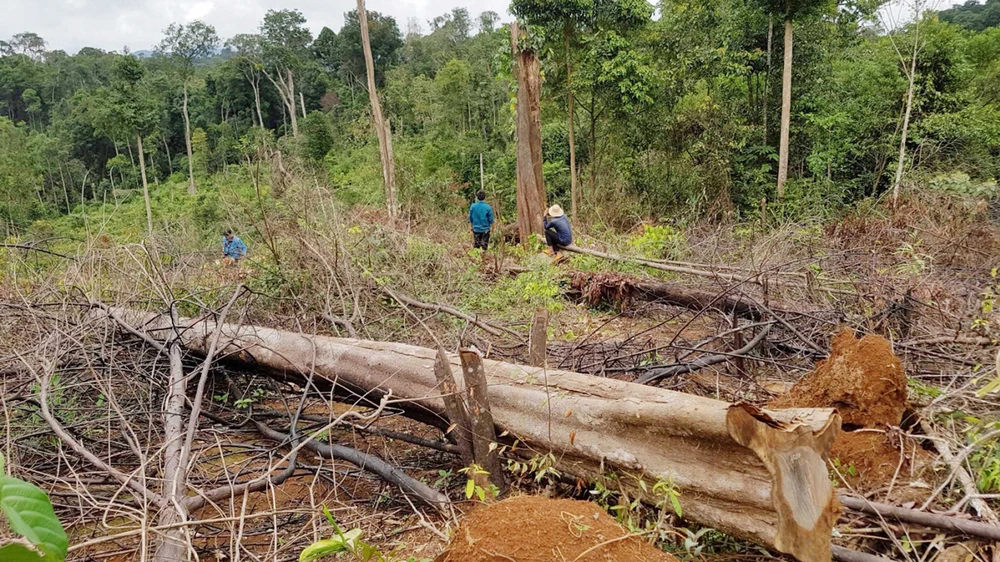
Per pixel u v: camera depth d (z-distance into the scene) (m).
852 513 2.27
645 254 8.85
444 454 3.47
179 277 5.89
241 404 4.07
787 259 7.01
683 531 2.12
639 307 6.47
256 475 3.36
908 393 3.04
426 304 5.52
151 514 2.65
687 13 16.02
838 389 2.80
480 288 6.99
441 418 3.08
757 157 15.27
